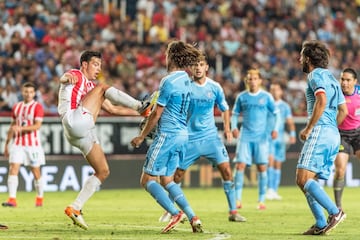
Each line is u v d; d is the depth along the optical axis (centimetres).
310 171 2470
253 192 4919
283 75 6625
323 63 2508
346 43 7181
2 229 2656
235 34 6762
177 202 2523
